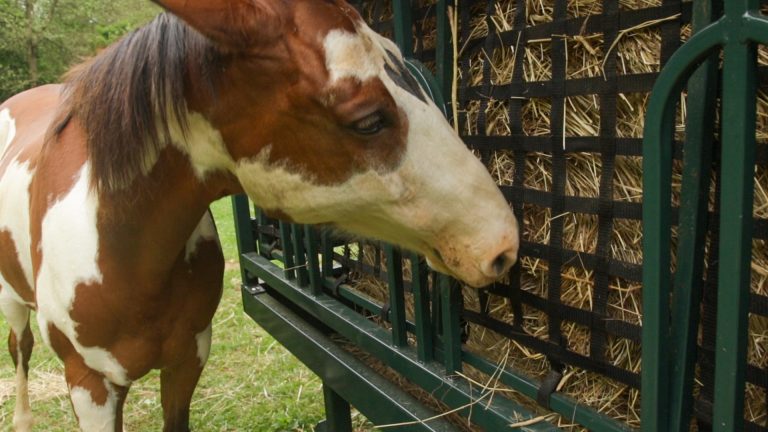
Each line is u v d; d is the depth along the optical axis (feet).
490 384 4.68
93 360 5.25
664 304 3.07
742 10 2.49
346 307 6.37
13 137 7.64
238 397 9.40
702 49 2.66
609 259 3.59
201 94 3.92
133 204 4.59
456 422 5.19
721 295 2.74
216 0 3.42
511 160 4.29
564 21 3.62
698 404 3.25
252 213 14.14
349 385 5.91
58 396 9.83
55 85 9.04
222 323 12.34
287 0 3.59
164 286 5.08
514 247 3.71
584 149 3.63
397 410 5.12
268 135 3.80
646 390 3.19
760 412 3.23
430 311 5.17
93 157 4.52
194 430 8.53
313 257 6.52
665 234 3.01
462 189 3.67
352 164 3.69
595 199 3.60
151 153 4.36
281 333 7.38
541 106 3.96
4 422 9.25
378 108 3.51
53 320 5.28
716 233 3.04
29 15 53.47
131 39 4.26
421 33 5.02
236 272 15.89
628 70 3.38
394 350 5.33
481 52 4.36
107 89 4.31
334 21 3.55
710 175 2.97
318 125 3.63
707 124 2.87
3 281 7.19
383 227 4.02
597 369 3.76
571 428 4.01
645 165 3.01
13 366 10.94
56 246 5.09
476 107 4.47
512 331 4.39
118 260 4.84
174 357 5.59
